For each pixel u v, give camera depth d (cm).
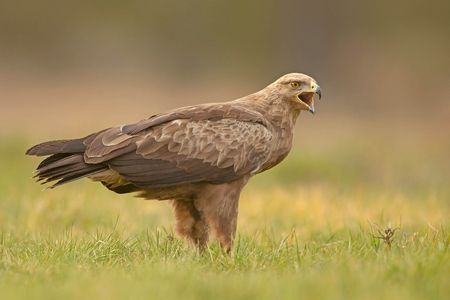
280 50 4450
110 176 1041
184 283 827
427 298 798
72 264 951
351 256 956
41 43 4566
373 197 1623
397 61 4416
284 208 1493
